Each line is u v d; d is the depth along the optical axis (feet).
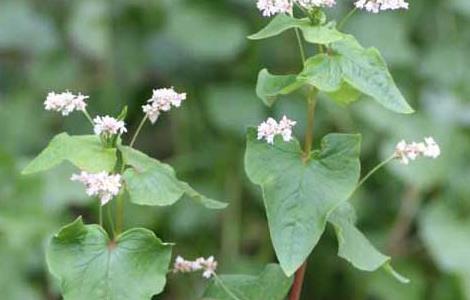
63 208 4.66
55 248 2.72
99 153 2.72
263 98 2.90
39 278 4.42
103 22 5.35
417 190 4.76
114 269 2.71
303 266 2.92
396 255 4.79
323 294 4.76
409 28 5.37
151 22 5.39
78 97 2.79
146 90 5.36
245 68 5.11
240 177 4.91
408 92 5.11
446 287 4.63
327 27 2.76
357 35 5.05
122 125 2.74
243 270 4.64
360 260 2.79
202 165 5.02
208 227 4.85
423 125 4.83
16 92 5.48
